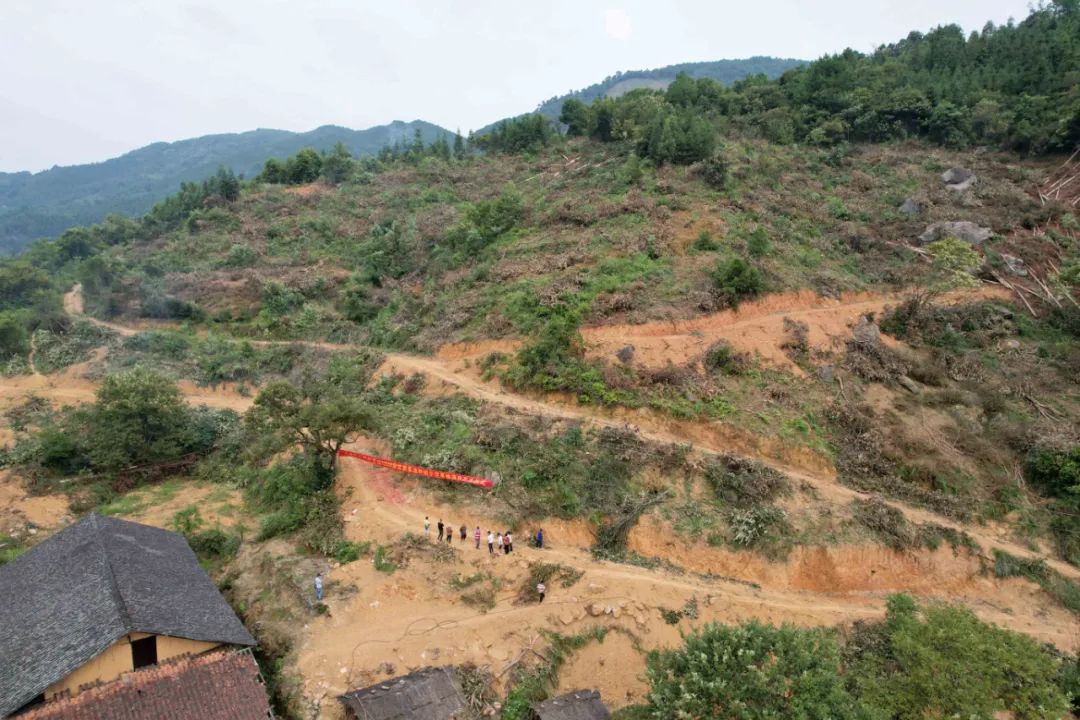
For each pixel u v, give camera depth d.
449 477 33.84
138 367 46.53
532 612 27.05
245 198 87.69
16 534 35.66
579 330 41.50
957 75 80.44
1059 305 46.12
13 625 22.81
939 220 55.72
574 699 23.25
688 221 52.28
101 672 20.31
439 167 91.94
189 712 19.77
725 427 35.16
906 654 20.81
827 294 45.75
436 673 23.52
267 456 41.97
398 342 51.41
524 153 90.62
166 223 89.62
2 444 43.66
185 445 44.44
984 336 43.81
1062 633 28.03
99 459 40.97
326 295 62.72
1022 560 30.44
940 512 32.31
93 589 23.02
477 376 43.00
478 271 53.81
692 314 41.88
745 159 64.88
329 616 26.66
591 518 31.16
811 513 31.06
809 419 36.22
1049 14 92.75
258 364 54.34
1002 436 35.62
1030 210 56.34
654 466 33.00
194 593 25.28
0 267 81.75
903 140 73.56
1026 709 19.48
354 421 34.81
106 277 67.75
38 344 57.91
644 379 37.84
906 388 39.25
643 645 26.56
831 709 17.94
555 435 35.16
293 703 23.16
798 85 82.62
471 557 29.39
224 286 64.50
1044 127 66.06
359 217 79.06
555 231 56.34
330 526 32.03
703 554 29.83
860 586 29.59
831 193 62.28
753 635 19.92
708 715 18.30
